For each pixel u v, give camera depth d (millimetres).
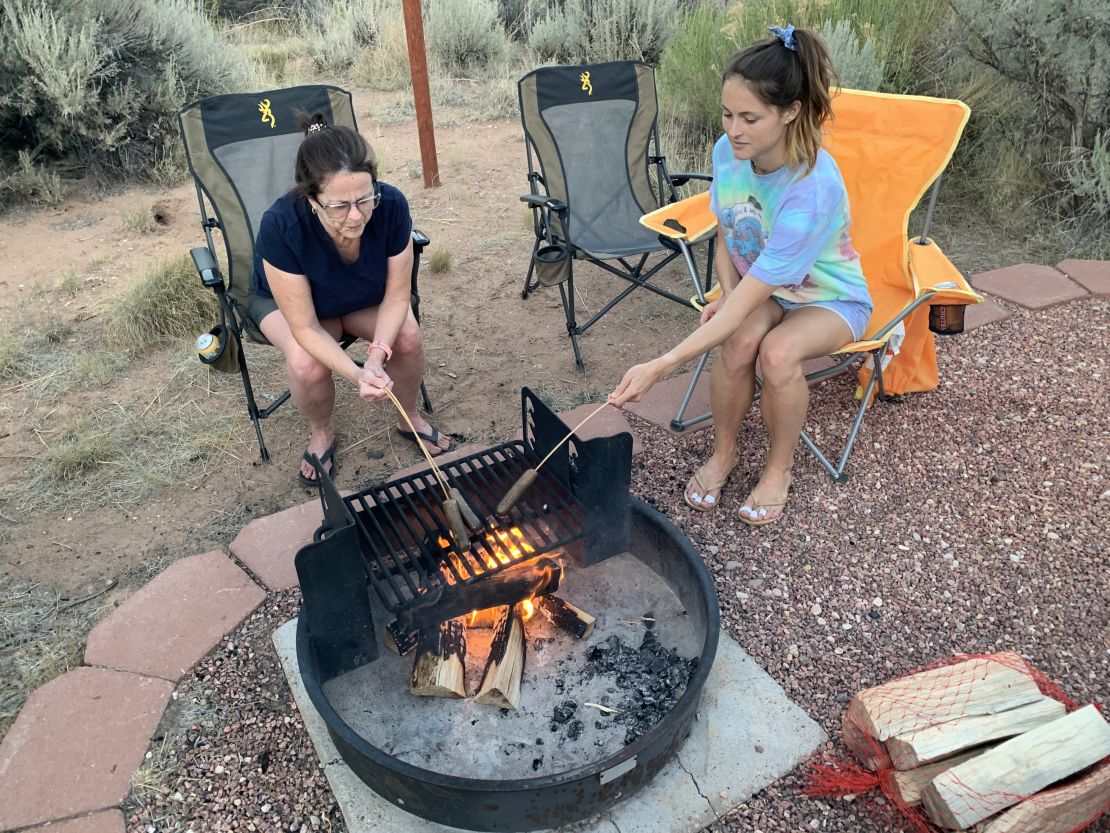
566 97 3908
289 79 7344
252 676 2236
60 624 2432
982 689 1881
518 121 6598
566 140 3920
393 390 3006
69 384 3539
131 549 2707
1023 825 1620
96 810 1917
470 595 2121
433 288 4250
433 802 1767
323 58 7941
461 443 3141
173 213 5195
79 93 5324
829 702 2113
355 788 1934
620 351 3689
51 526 2805
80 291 4262
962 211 4781
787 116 2213
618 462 2221
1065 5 4348
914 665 2199
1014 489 2758
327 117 3420
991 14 4609
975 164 4910
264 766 2016
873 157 3000
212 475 3031
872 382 2801
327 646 2072
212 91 6230
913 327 3043
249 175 3307
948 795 1674
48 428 3285
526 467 2531
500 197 5266
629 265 4055
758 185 2447
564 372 3553
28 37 5320
